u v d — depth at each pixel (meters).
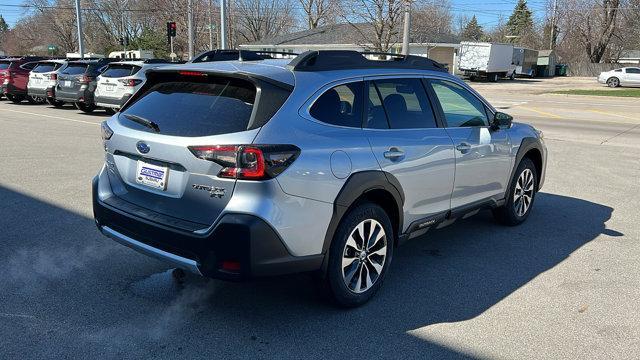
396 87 4.25
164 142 3.44
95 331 3.51
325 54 3.88
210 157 3.23
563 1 68.19
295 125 3.40
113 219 3.79
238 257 3.19
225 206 3.22
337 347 3.40
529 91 35.41
